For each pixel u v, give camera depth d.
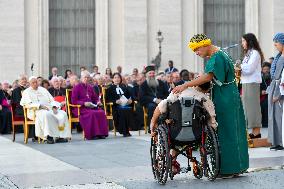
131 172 19.69
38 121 32.25
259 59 26.38
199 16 60.41
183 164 21.00
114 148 28.03
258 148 26.00
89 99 35.22
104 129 34.44
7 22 57.56
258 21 61.12
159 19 59.47
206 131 17.52
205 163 17.55
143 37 59.16
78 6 60.06
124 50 59.12
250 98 26.52
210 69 17.81
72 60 60.06
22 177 19.05
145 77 40.31
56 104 32.94
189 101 17.28
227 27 62.12
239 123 18.36
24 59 57.94
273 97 24.69
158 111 17.58
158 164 17.30
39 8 58.41
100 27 59.38
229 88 18.20
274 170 19.39
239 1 62.16
